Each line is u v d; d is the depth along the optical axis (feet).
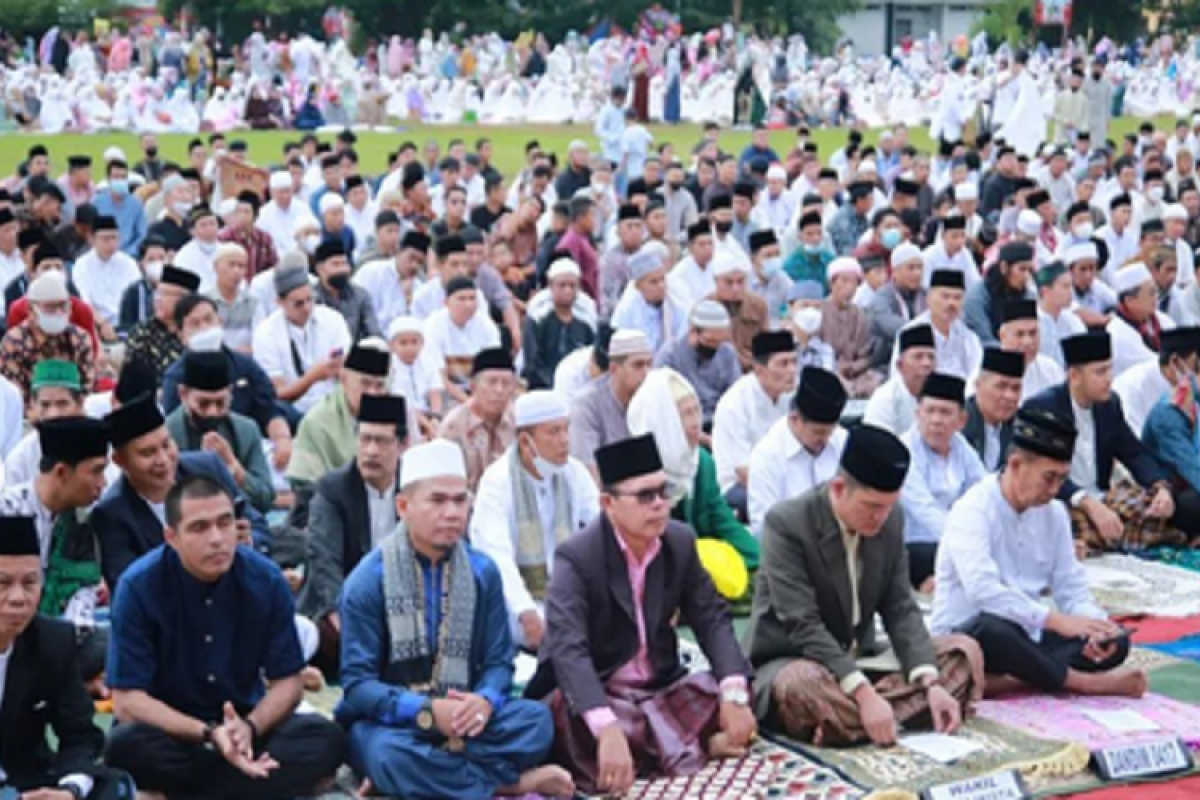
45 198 51.57
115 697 19.31
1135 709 22.53
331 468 27.53
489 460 28.12
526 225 55.52
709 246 46.24
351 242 54.70
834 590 21.61
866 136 123.85
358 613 20.04
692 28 188.03
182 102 120.67
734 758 20.74
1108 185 75.97
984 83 116.67
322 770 19.80
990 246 54.49
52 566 22.53
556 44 181.16
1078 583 23.85
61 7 174.19
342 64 138.41
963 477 28.30
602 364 32.22
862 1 215.31
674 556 21.06
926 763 20.39
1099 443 30.89
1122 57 172.55
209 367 26.63
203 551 18.98
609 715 20.06
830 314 41.01
